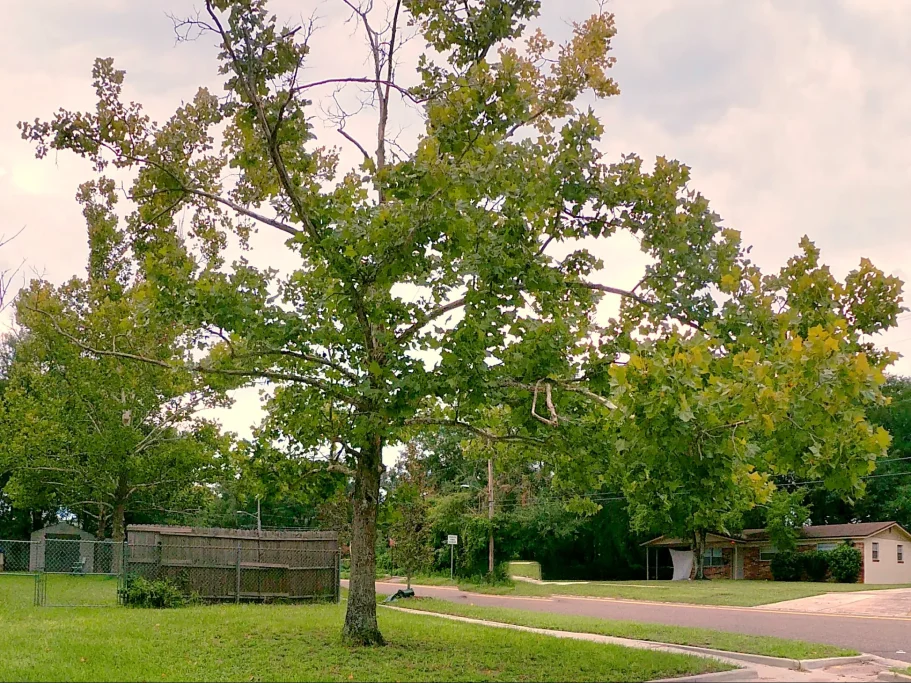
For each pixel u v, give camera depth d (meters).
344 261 10.03
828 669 11.71
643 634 14.91
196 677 9.22
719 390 7.70
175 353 22.69
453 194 9.25
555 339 10.88
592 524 48.41
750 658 12.45
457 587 36.97
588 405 11.59
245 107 10.62
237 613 16.03
